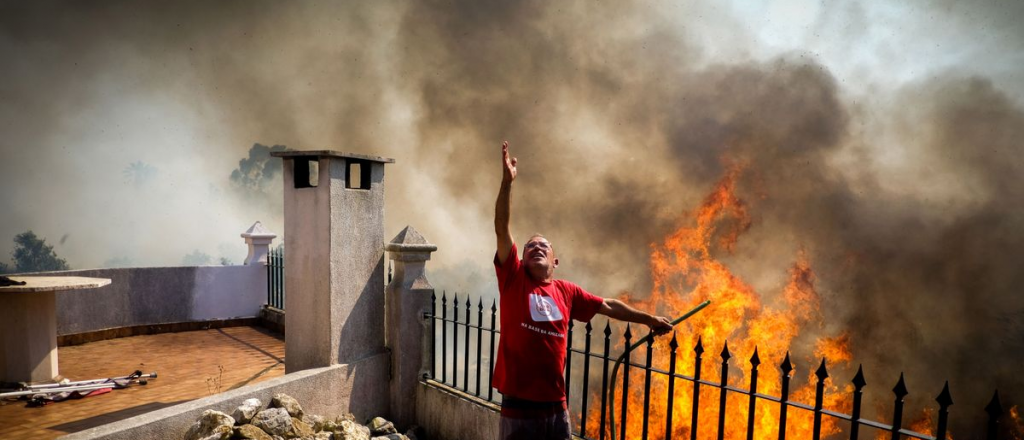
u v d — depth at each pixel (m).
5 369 5.61
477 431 5.00
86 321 8.13
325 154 5.02
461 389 5.39
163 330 8.84
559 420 2.95
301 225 5.32
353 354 5.34
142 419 3.67
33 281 5.88
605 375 3.70
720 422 3.22
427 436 5.55
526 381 2.91
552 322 2.96
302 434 4.16
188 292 9.12
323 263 5.12
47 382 5.85
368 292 5.54
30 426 4.72
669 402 3.49
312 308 5.24
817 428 2.85
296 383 4.68
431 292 5.78
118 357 7.33
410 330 5.66
